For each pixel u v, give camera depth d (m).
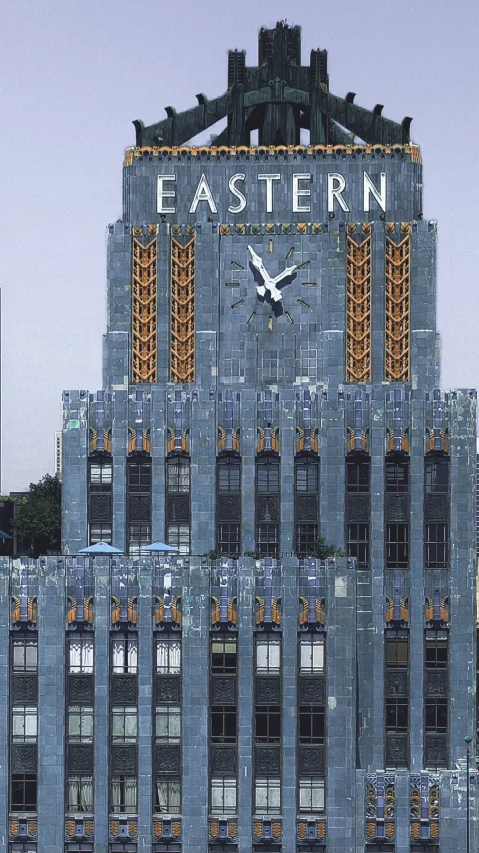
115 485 99.06
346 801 93.62
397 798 95.19
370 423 98.56
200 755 93.50
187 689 93.62
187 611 93.81
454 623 97.88
